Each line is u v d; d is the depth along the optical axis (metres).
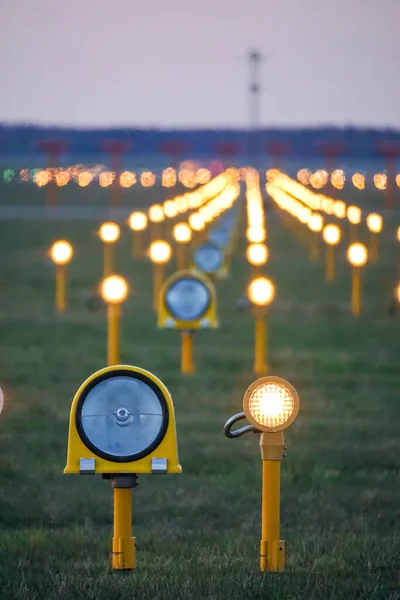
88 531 14.90
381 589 11.55
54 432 22.52
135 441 11.59
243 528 15.20
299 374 30.75
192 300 29.44
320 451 20.75
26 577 12.23
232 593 11.34
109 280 27.84
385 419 24.39
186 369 30.34
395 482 18.34
